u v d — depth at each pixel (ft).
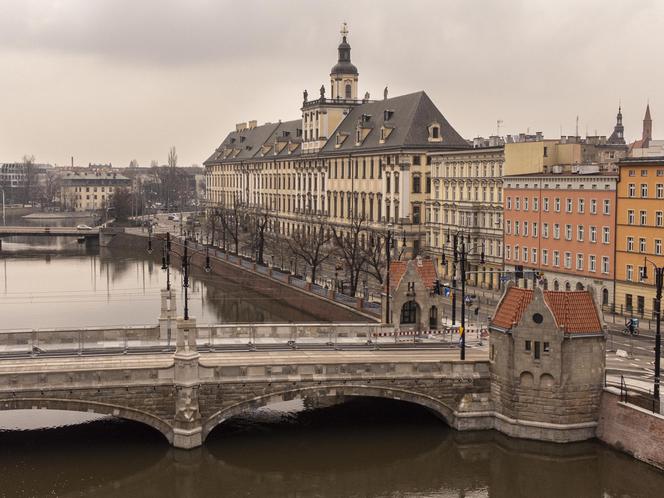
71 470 204.13
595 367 217.56
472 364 227.61
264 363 222.07
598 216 372.79
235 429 231.50
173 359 215.72
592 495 195.72
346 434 228.43
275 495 195.83
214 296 476.95
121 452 213.46
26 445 218.18
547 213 401.49
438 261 488.85
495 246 440.45
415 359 235.40
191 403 212.02
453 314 285.43
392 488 200.23
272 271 484.33
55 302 450.71
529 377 219.00
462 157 465.47
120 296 471.21
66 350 239.09
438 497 195.72
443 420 229.45
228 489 199.00
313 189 650.02
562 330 214.48
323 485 201.46
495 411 226.38
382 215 532.32
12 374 203.41
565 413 216.54
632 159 360.07
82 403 207.51
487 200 445.78
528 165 426.51
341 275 483.10
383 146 525.75
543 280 273.54
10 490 194.18
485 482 203.62
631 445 206.49
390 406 250.98
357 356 239.50
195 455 211.61
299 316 415.85
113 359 228.22
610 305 368.48
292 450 217.77
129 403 210.38
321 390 220.02
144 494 195.83
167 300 292.40
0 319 398.01
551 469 209.77
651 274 348.18
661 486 196.03
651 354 276.82
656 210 344.90
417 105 525.34
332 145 620.90
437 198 493.77
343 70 653.30
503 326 223.92
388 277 284.61
